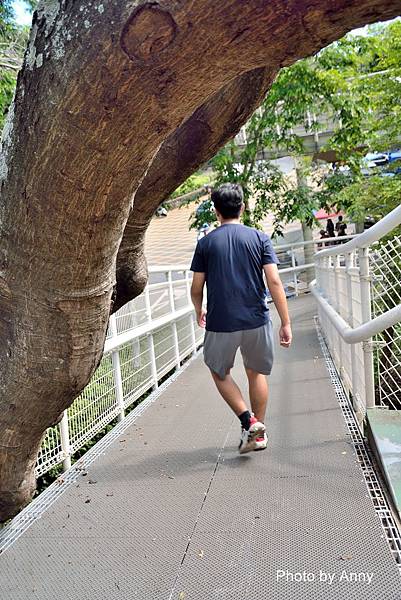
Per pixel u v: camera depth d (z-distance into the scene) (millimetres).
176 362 6098
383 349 3445
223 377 3168
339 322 3793
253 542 2215
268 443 3311
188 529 2375
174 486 2840
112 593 1968
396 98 7184
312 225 10008
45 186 1135
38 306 1361
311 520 2342
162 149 1789
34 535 2428
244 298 3062
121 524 2475
